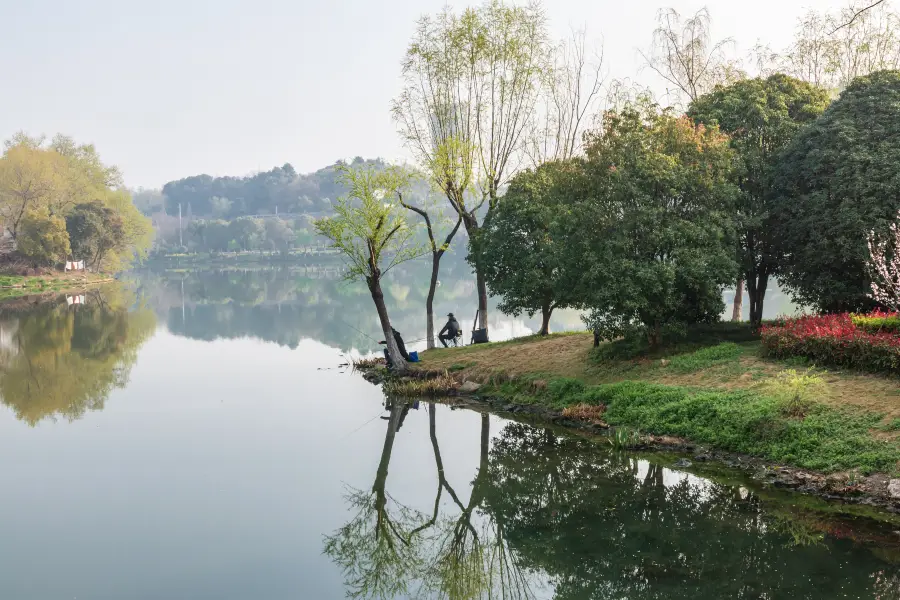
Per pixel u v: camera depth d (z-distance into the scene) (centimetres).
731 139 2177
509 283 2591
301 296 7006
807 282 2061
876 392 1444
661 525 1196
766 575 986
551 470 1522
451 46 2920
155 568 1059
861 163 1866
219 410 2112
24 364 2978
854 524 1122
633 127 1986
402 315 5000
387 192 2556
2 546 1134
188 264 15650
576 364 2184
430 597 1031
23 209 8244
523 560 1113
